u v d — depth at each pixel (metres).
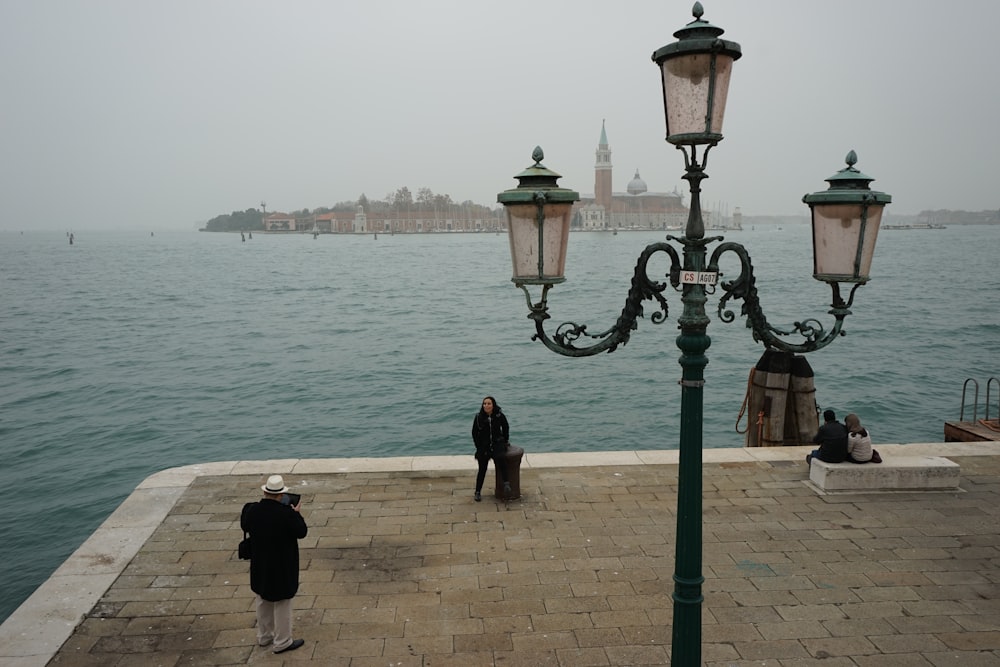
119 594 7.91
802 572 8.38
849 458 10.80
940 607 7.66
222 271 102.81
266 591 6.73
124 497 19.12
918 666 6.69
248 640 7.11
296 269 106.69
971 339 40.88
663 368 33.53
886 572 8.38
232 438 24.00
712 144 4.52
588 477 11.21
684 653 4.87
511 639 7.10
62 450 22.81
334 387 30.59
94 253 165.38
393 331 45.81
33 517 17.91
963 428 13.92
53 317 53.25
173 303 62.50
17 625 7.30
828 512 9.95
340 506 10.17
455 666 6.70
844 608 7.64
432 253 157.00
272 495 6.82
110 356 37.84
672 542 9.11
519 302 61.38
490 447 10.21
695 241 4.76
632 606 7.66
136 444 23.42
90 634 7.20
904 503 10.24
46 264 120.94
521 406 27.44
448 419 25.86
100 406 27.84
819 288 71.81
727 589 8.02
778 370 12.30
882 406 27.02
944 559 8.68
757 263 115.06
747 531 9.41
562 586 8.07
